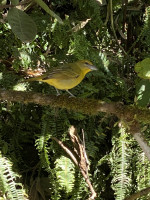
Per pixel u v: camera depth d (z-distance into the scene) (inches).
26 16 80.4
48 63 130.5
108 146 132.7
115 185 117.6
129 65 142.1
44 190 126.6
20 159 126.2
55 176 113.8
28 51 132.6
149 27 137.0
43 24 132.5
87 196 120.6
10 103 122.7
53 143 118.4
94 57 129.3
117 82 131.3
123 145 121.0
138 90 103.3
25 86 126.0
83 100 100.0
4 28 131.1
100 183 127.7
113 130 124.0
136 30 156.5
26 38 80.0
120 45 155.6
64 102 99.7
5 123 129.1
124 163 119.3
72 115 121.1
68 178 110.4
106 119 125.5
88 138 126.0
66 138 117.1
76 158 114.5
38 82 128.0
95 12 140.9
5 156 117.2
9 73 129.0
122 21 159.9
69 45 135.3
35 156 136.6
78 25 135.7
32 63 125.8
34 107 128.4
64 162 113.6
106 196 132.5
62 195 117.6
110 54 147.6
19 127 128.0
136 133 97.5
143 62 80.6
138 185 118.8
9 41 133.1
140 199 115.2
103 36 148.9
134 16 157.9
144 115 96.7
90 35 148.6
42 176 131.1
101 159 123.6
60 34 131.0
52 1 151.3
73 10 155.1
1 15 131.3
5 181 109.1
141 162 120.1
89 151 120.4
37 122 130.3
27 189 121.1
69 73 110.3
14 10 80.0
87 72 124.3
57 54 138.3
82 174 113.1
